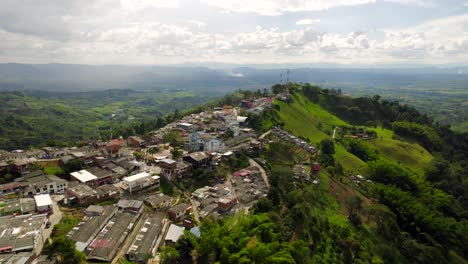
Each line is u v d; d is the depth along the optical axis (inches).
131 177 4057.6
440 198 5433.1
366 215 4411.9
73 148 5506.9
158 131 6781.5
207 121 7386.8
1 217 3070.9
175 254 2674.7
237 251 2719.0
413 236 4517.7
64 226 3085.6
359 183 5600.4
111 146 5059.1
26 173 4239.7
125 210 3516.2
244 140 6127.0
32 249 2659.9
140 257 2741.1
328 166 5649.6
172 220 3503.9
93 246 2815.0
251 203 3996.1
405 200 4859.7
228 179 4704.7
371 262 3580.2
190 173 4601.4
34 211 3309.5
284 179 4424.2
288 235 3334.2
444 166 6998.0
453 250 4382.4
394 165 5885.8
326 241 3668.8
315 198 4318.4
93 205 3481.8
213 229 2984.7
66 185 3941.9
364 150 7288.4
